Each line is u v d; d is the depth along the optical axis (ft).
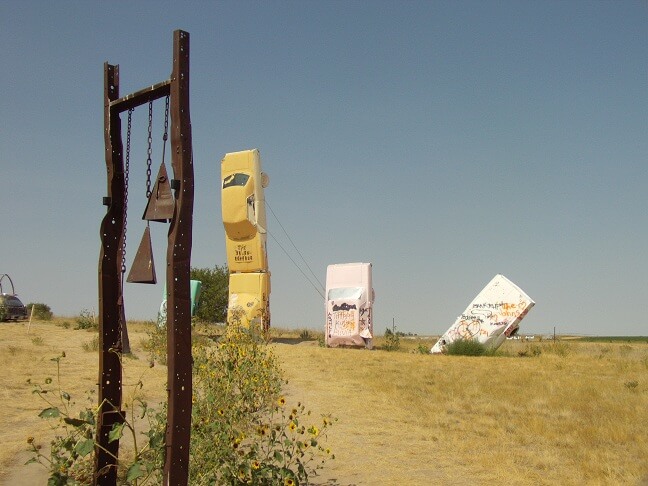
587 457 29.81
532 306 96.12
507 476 26.63
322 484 25.35
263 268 93.56
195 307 94.02
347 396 46.21
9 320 122.11
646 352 90.48
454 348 92.79
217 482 21.16
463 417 39.34
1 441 27.86
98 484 20.35
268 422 31.63
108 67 21.93
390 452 30.45
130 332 102.94
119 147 21.80
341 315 102.37
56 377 45.29
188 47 18.75
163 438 18.37
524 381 55.98
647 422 37.55
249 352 40.98
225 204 93.81
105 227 21.17
